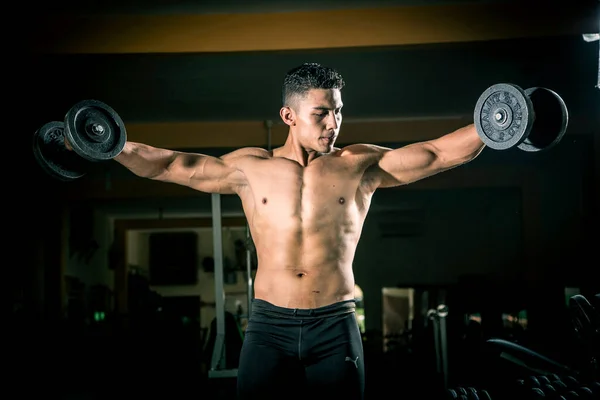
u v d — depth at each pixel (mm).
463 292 14109
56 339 11617
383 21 6730
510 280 17688
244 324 19219
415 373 10148
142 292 17094
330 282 2531
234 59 7707
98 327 14680
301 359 2527
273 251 2557
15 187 11812
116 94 8898
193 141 10609
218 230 7707
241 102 9414
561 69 8266
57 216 14203
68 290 14992
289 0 6516
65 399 8406
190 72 8086
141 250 20969
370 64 8039
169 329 10781
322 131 2539
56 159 2617
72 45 6758
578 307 3748
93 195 13664
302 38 6758
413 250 18266
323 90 2521
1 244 11117
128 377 9625
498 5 6691
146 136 10617
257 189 2602
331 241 2537
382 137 10766
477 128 2424
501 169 13469
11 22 6707
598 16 6586
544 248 13648
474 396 3461
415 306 15875
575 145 11953
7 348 10523
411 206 17391
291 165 2604
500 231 17891
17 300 12133
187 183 2688
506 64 8102
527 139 2492
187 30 6785
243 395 2531
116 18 6785
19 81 8180
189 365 9867
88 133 2422
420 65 8102
